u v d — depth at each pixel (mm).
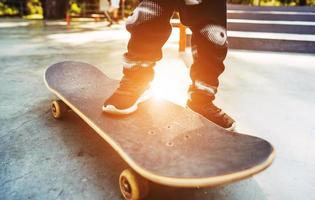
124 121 1211
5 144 1379
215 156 956
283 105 1986
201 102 1377
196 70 1367
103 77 1895
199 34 1280
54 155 1297
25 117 1701
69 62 2131
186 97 2086
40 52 3787
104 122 1203
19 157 1271
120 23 8945
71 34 5922
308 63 3451
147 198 1027
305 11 6848
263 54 4055
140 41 1241
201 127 1173
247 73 2885
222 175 848
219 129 1161
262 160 917
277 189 1091
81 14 11172
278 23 5203
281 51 4344
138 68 1274
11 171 1164
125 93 1266
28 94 2107
